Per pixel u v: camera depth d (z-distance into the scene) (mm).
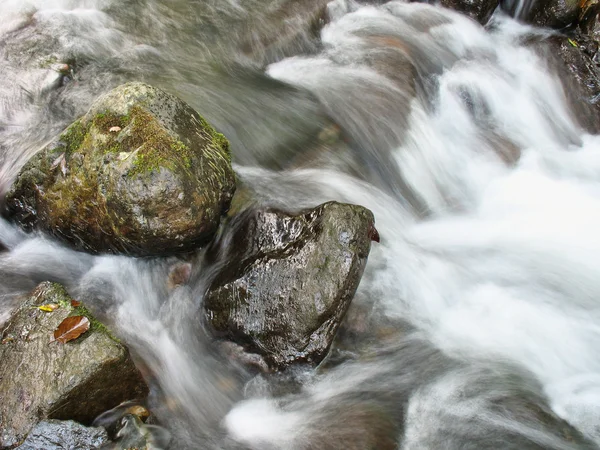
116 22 7941
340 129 6414
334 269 4223
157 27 7906
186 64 7227
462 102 7328
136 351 4438
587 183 6578
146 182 4082
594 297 5188
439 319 4930
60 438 3451
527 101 7516
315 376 4324
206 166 4492
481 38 8273
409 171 6328
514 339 4781
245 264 4504
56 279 4984
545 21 8102
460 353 4637
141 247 4441
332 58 7520
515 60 7930
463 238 5820
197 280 4805
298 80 7152
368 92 6809
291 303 4199
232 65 7328
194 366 4457
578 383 4395
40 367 3662
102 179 4250
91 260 5035
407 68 7188
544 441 3934
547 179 6605
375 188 5914
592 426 4039
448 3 8547
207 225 4465
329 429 4020
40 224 5000
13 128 6223
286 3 8289
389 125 6523
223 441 3992
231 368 4414
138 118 4387
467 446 3902
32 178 4828
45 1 8352
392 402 4223
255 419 4141
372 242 5145
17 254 5227
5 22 7840
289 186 5512
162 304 4766
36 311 4035
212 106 6453
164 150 4203
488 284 5289
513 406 4191
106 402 3855
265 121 6363
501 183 6566
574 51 7562
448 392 4309
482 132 7180
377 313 4785
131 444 3641
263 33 7812
